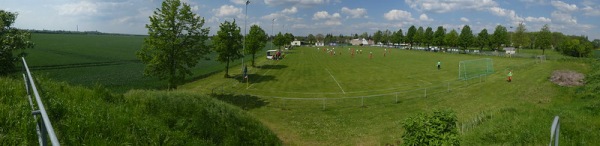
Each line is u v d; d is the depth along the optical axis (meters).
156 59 27.14
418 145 11.30
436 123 11.38
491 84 33.66
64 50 80.94
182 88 35.16
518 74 39.62
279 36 92.38
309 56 84.19
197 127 13.52
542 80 32.78
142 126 10.70
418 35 127.56
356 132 20.61
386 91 34.59
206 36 29.27
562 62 47.03
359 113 25.33
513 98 26.56
